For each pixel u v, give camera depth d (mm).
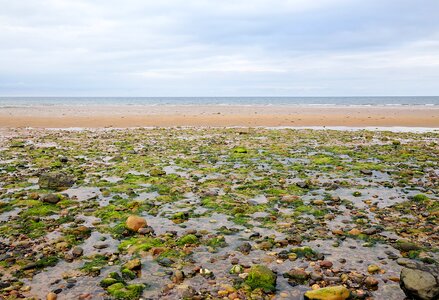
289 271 8422
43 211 12516
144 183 16406
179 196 14578
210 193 14680
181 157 22641
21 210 12703
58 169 18922
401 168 19906
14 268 8641
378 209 13086
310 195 14797
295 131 36938
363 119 50625
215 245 10008
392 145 27922
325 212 12766
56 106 88125
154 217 12195
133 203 13211
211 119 49906
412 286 7375
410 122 46906
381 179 17484
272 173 18438
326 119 50688
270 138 31531
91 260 9125
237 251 9648
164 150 25156
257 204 13547
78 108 78688
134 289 7664
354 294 7566
